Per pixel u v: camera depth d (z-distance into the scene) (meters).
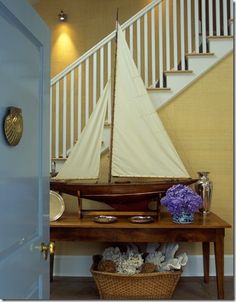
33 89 1.31
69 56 5.02
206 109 3.40
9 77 1.07
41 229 1.41
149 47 3.59
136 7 4.92
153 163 3.08
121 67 3.15
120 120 3.13
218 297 2.55
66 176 3.10
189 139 3.41
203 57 3.38
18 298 1.13
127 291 2.61
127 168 3.11
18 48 1.15
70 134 3.48
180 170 3.06
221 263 2.60
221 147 3.39
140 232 2.66
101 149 3.31
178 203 2.66
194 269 3.36
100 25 5.00
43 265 1.44
